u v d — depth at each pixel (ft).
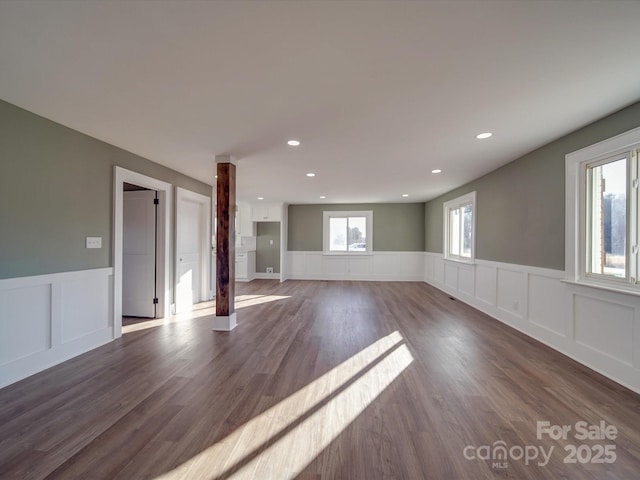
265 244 28.68
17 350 8.00
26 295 8.24
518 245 12.57
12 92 7.16
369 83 6.66
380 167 14.05
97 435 5.74
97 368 8.73
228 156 12.10
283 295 20.24
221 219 12.24
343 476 4.79
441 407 6.75
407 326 13.02
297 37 5.15
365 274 27.43
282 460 5.15
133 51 5.55
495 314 14.43
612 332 8.14
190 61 5.87
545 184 10.87
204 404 6.85
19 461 5.04
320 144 10.77
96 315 10.50
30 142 8.29
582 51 5.49
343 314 15.08
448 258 20.54
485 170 14.62
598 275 8.84
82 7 4.44
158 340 11.19
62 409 6.60
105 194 10.84
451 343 10.88
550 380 8.04
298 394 7.32
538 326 11.22
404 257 27.12
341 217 27.81
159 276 14.40
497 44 5.31
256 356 9.66
